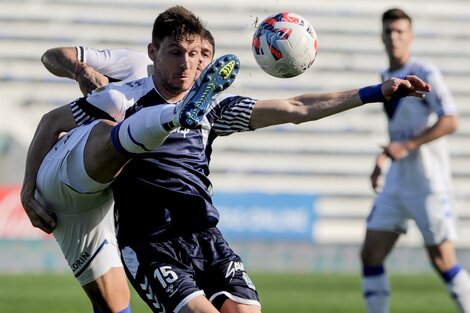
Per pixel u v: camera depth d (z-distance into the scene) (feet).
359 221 271.28
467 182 282.77
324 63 294.46
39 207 71.26
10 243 210.79
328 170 276.21
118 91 67.82
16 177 253.24
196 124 59.06
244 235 236.02
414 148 108.06
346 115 282.56
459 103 295.28
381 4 304.91
